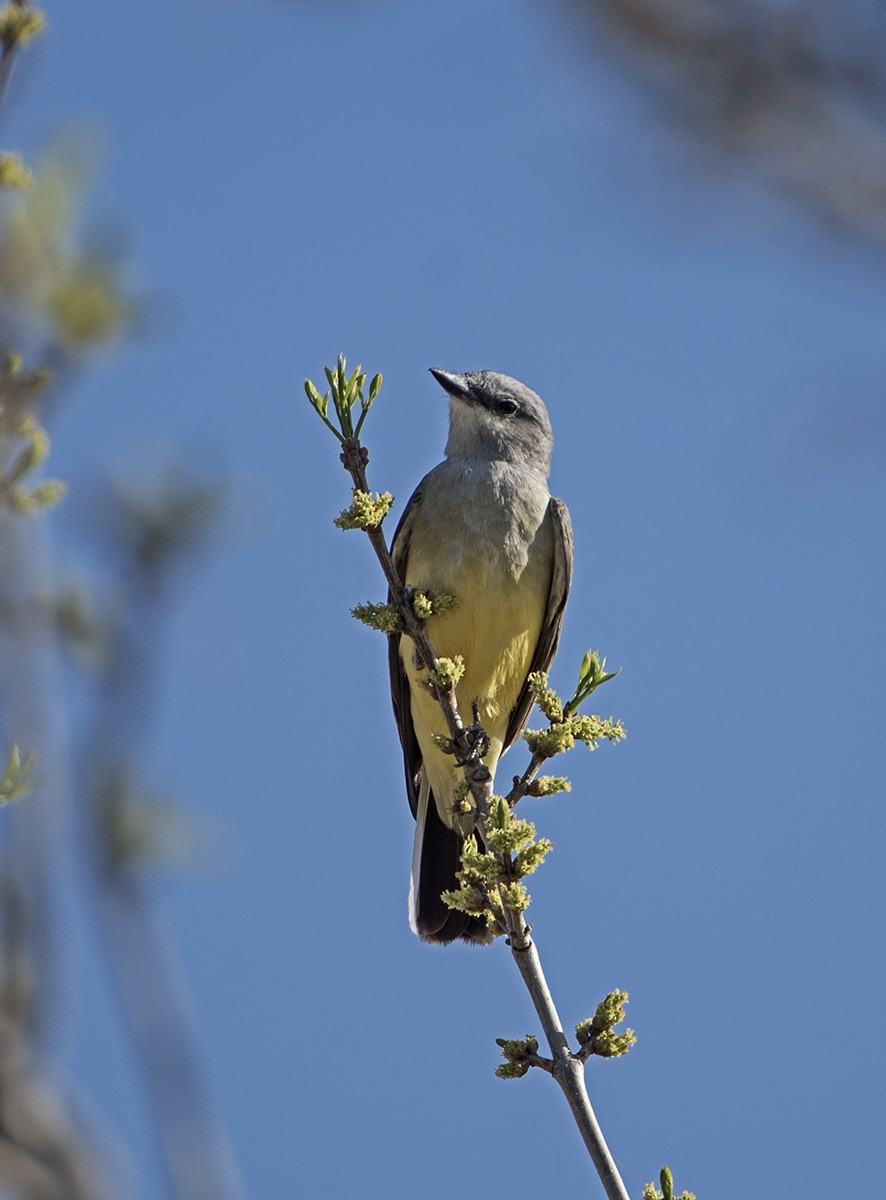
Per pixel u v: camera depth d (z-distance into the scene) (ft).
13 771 16.30
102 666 17.72
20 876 15.20
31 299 17.87
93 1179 14.06
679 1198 23.71
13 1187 13.66
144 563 18.81
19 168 18.21
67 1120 14.21
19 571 17.54
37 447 17.92
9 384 17.80
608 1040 26.14
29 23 19.30
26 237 17.93
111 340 18.15
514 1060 25.82
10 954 14.71
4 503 17.81
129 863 16.84
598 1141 24.68
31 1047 14.39
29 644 17.31
